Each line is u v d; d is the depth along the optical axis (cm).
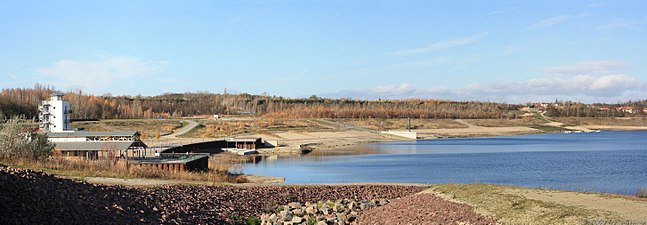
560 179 6912
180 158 6988
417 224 3228
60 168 4941
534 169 8319
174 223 3102
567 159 10200
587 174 7519
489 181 6725
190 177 5306
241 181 5675
